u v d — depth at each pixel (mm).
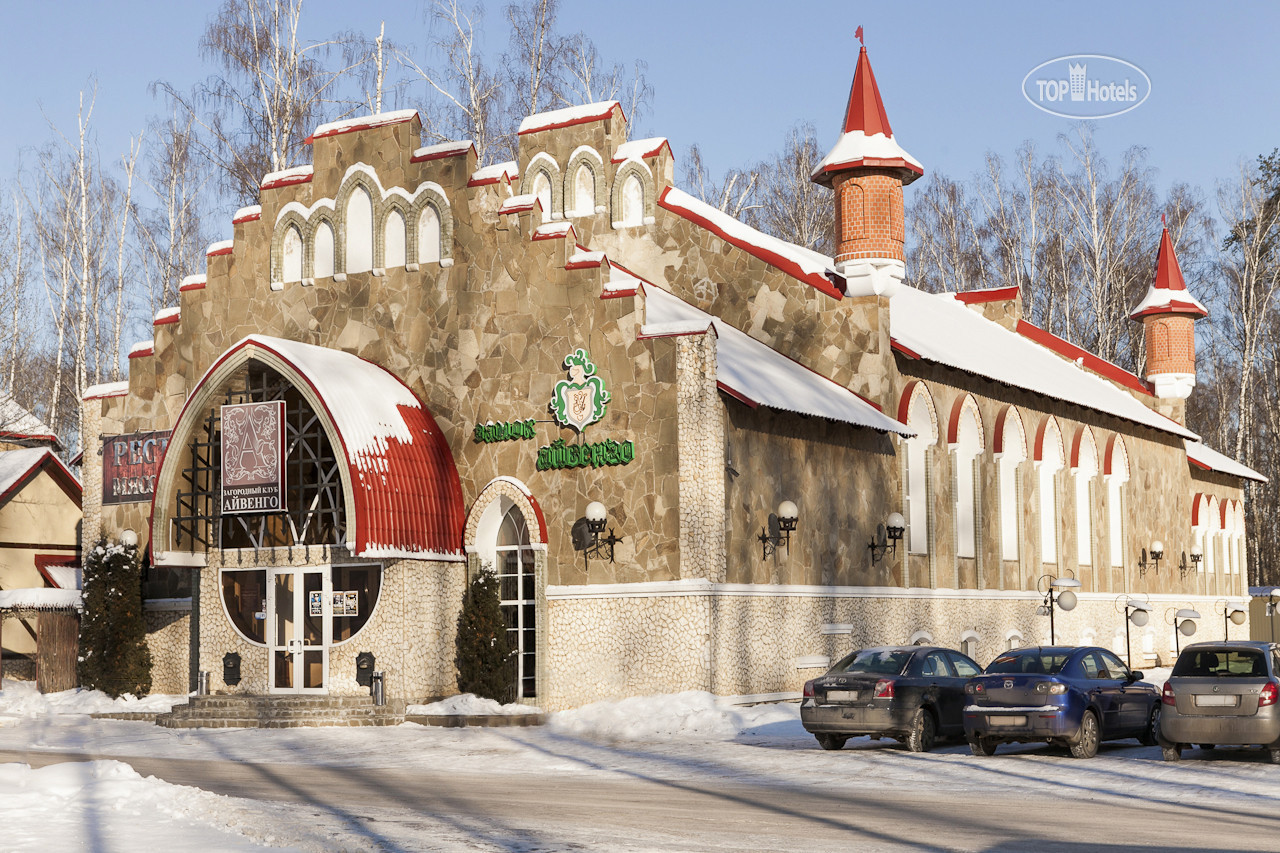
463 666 29438
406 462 29109
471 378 30734
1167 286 55750
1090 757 20734
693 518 27781
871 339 33031
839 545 31766
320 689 29516
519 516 30219
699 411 28000
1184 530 54844
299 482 30156
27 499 42188
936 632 35250
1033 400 42250
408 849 12258
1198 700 19750
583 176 35688
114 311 55062
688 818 14422
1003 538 40438
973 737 20969
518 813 14859
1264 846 12453
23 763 20094
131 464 34281
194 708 29281
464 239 31156
